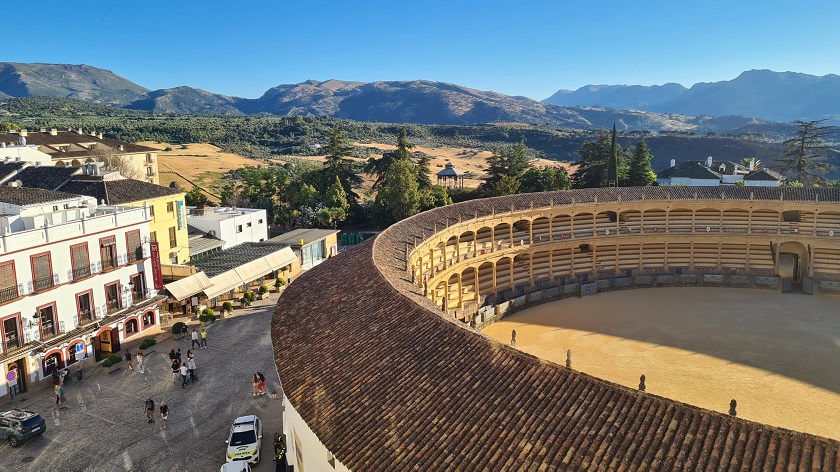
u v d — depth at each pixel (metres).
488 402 20.36
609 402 18.91
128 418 40.28
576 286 74.75
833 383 46.91
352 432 20.94
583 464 16.70
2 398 41.88
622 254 81.94
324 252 88.19
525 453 17.66
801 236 77.69
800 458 15.36
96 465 34.50
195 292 60.56
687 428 17.20
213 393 44.19
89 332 48.12
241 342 55.09
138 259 54.25
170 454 35.78
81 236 48.16
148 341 52.50
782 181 118.88
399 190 102.50
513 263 76.75
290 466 31.02
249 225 85.12
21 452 35.91
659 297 73.94
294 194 110.69
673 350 54.47
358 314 29.72
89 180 65.06
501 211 71.50
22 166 70.88
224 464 32.03
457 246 65.06
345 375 24.61
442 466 18.08
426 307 28.25
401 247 47.56
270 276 77.19
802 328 61.19
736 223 82.44
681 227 82.88
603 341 57.19
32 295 44.00
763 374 48.69
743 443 16.22
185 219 71.56
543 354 53.50
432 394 21.61
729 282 78.94
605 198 80.62
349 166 120.12
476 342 23.89
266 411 41.22
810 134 127.00
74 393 44.31
